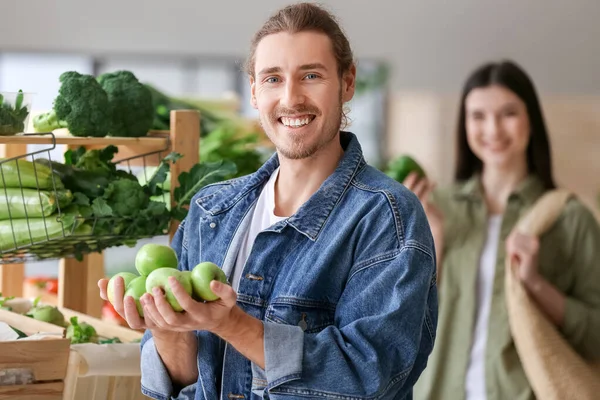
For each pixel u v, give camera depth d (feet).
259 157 9.44
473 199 9.13
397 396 5.02
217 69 20.84
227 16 20.66
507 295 8.23
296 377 4.46
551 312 8.28
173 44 20.61
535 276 8.20
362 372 4.46
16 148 7.54
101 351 5.88
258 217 5.29
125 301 4.34
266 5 20.65
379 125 21.24
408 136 21.20
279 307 4.81
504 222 8.89
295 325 4.75
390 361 4.56
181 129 6.59
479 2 21.06
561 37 21.01
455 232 9.06
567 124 20.16
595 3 20.88
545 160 9.00
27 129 6.48
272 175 5.38
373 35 21.13
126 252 17.94
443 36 21.16
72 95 6.26
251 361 4.75
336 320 4.75
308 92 4.85
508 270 8.23
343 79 5.06
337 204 4.97
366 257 4.75
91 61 20.44
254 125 11.01
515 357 8.39
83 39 20.25
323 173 5.14
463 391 8.44
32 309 7.15
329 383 4.47
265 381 4.70
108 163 6.54
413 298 4.61
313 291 4.79
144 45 20.53
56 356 5.22
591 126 20.06
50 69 20.27
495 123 8.88
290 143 4.91
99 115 6.31
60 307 7.48
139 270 4.70
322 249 4.84
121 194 6.12
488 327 8.54
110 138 6.31
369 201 4.87
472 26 21.13
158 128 8.39
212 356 5.09
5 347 5.08
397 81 21.24
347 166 5.07
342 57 4.98
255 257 5.01
